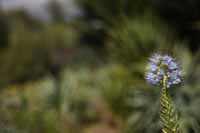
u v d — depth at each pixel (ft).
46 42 48.49
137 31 13.89
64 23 29.94
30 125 13.82
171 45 13.67
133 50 13.74
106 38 17.30
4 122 13.12
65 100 16.90
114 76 17.26
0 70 38.65
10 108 14.11
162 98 5.68
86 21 24.09
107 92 17.51
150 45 13.55
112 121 17.13
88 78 24.97
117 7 15.99
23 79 38.60
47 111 15.03
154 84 5.89
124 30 14.25
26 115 13.97
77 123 16.94
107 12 16.43
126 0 16.03
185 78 10.99
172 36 15.71
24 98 14.90
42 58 43.75
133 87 13.03
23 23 61.41
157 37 13.98
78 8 24.52
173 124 5.63
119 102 15.98
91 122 17.80
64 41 49.52
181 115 9.76
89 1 19.06
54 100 16.28
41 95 16.99
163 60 5.74
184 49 13.25
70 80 21.71
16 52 43.11
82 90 20.38
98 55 32.04
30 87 23.95
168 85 5.69
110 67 19.62
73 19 26.81
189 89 10.52
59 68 43.01
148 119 11.34
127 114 15.05
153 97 11.60
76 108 18.08
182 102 9.98
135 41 13.75
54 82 18.51
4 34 53.42
